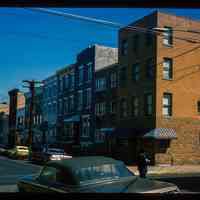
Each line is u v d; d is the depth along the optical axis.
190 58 40.28
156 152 37.47
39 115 72.38
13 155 48.41
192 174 28.56
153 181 8.73
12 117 87.31
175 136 37.97
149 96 39.31
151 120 38.28
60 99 62.78
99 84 50.28
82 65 55.16
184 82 39.69
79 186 8.27
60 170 8.95
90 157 9.52
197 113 40.16
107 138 46.31
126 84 42.91
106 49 52.44
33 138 73.44
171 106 38.72
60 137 61.62
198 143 39.69
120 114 43.59
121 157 42.62
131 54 42.41
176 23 39.69
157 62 38.28
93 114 51.03
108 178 8.60
